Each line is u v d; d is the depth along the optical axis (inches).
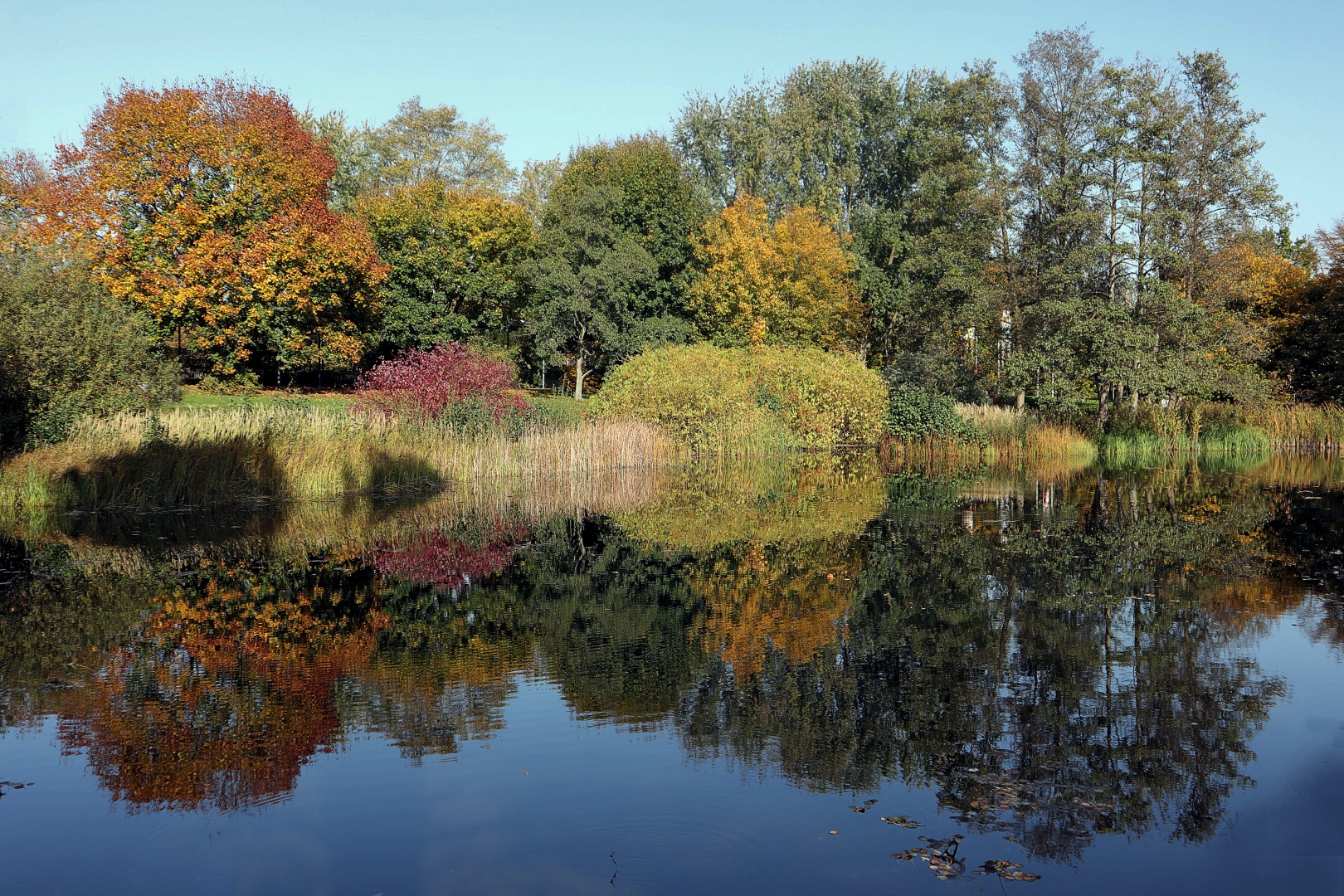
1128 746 222.8
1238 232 1275.8
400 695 265.6
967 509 650.2
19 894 161.0
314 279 1294.3
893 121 1866.4
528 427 944.3
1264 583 398.9
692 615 355.6
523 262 1578.5
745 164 1812.3
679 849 174.4
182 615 362.0
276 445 743.1
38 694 269.0
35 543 527.2
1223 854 171.8
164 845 178.1
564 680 277.1
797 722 240.8
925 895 156.9
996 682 271.6
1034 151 1327.5
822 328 1631.4
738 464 1004.6
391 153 1967.3
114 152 1175.6
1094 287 1304.1
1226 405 1261.1
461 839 179.0
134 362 854.5
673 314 1753.2
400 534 555.5
